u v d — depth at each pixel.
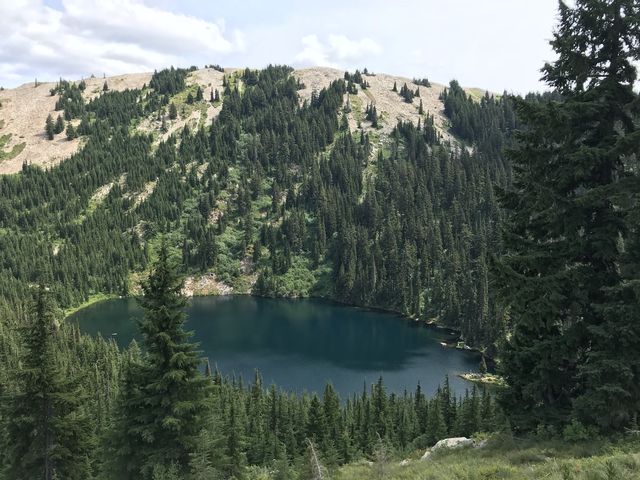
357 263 193.38
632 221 16.97
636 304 16.83
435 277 160.38
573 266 19.53
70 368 88.56
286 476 34.38
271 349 130.25
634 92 19.00
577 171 18.53
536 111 19.06
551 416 19.27
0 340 101.25
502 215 172.88
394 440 65.44
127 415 23.38
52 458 25.80
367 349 128.50
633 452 15.07
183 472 22.44
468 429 62.09
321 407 68.12
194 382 23.47
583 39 19.45
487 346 120.88
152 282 23.86
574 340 18.70
